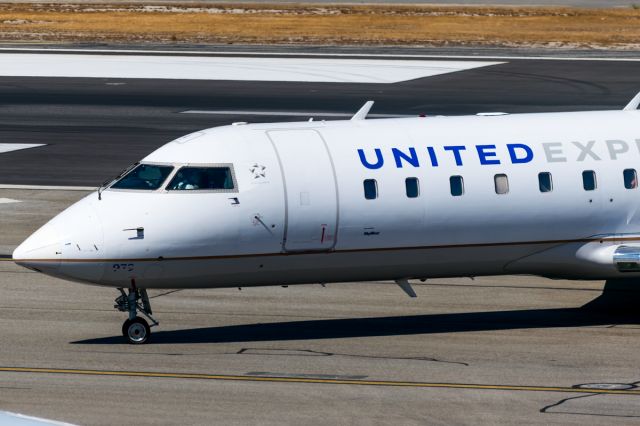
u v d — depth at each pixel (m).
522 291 92.69
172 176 75.38
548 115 85.44
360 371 70.00
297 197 75.94
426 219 78.31
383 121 82.25
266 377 68.62
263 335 78.88
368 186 77.31
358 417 61.19
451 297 90.50
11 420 35.88
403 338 78.12
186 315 84.44
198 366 71.00
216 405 63.16
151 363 71.69
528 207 80.19
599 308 86.94
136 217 74.19
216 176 75.56
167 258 74.56
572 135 83.12
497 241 80.31
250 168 76.00
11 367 70.56
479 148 80.50
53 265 73.31
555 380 68.12
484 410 62.38
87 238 73.56
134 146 167.50
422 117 84.06
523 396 64.94
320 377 68.75
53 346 75.62
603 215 81.88
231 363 71.75
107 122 189.00
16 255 73.81
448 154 79.62
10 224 117.94
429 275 81.19
